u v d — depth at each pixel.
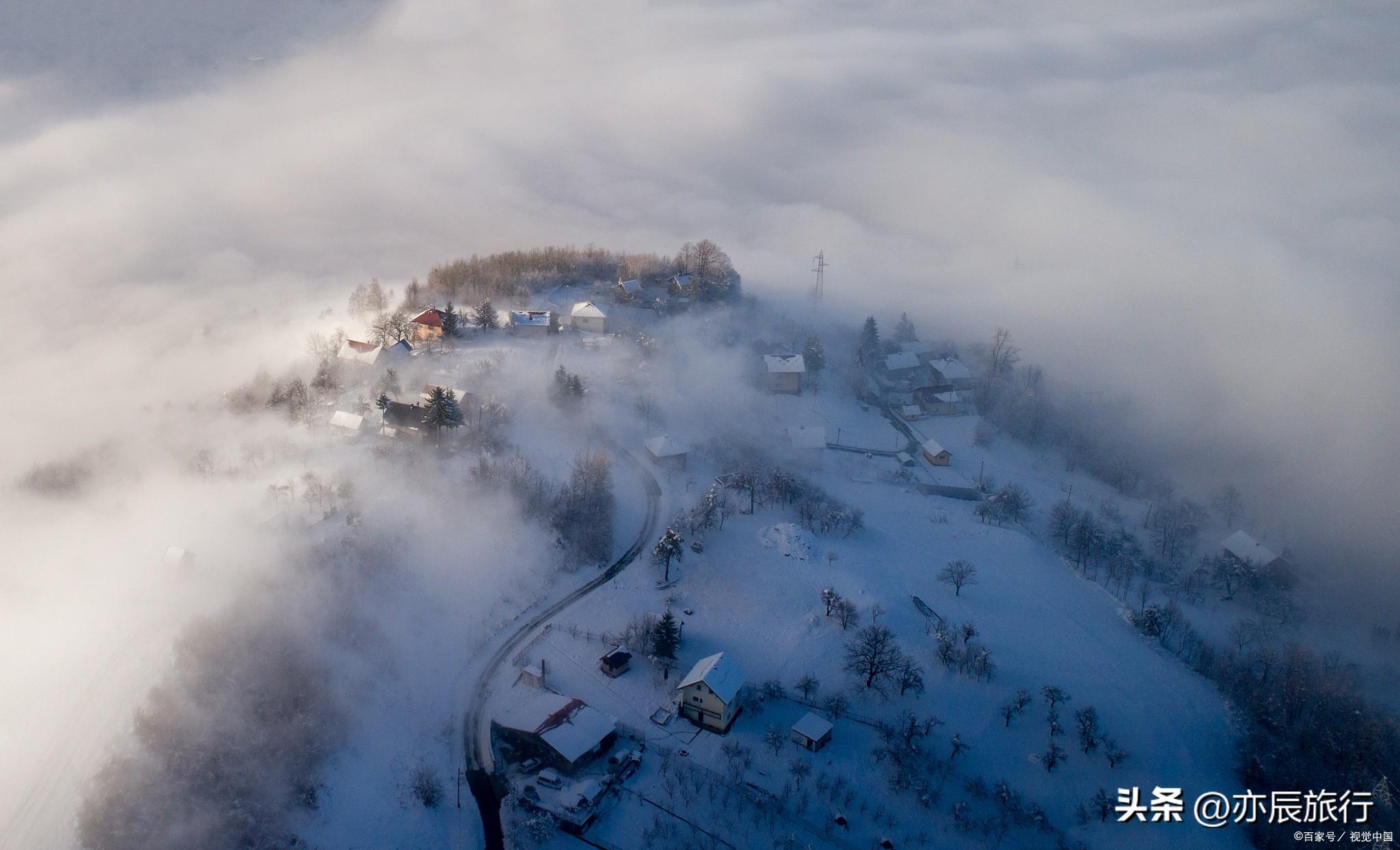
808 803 95.44
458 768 99.12
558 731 99.81
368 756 97.75
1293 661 119.94
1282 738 109.69
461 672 112.25
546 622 121.06
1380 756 105.31
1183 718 111.88
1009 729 107.56
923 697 110.19
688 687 104.12
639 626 118.00
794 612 123.38
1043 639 123.62
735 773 98.19
